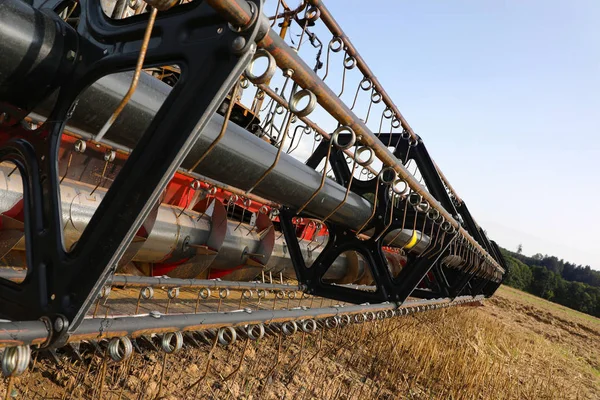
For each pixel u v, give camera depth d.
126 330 2.32
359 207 5.70
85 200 4.71
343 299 6.32
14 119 2.36
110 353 2.28
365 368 7.10
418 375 7.53
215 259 6.56
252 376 5.07
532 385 9.85
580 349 23.80
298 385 5.38
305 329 4.18
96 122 2.54
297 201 4.32
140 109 2.60
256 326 3.55
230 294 5.40
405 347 8.42
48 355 2.34
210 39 1.76
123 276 4.18
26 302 1.99
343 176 6.18
